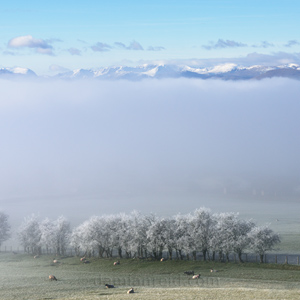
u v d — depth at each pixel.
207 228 134.00
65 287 92.06
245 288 82.81
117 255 152.50
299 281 97.62
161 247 135.50
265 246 124.38
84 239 146.25
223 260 129.38
